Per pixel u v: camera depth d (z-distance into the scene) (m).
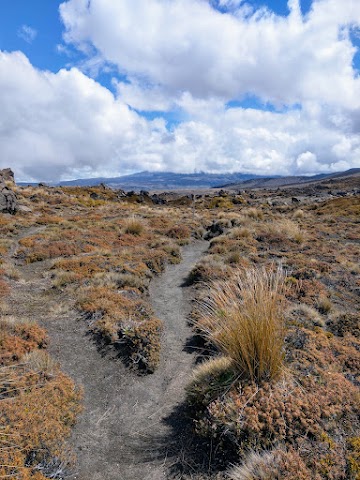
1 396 4.53
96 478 3.71
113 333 6.59
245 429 3.82
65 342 6.54
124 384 5.55
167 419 4.68
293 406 3.98
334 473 3.26
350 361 5.36
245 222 20.92
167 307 8.95
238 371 4.64
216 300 5.32
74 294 8.66
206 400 4.42
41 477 3.40
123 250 13.78
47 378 5.18
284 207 38.94
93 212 26.31
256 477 3.23
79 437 4.32
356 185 151.25
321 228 20.58
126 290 9.07
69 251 12.95
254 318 4.51
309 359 5.13
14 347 5.79
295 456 3.39
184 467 3.77
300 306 7.54
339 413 3.99
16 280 9.77
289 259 12.20
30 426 3.93
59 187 48.78
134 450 4.12
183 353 6.51
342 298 8.95
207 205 46.06
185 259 14.59
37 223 18.70
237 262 11.84
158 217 24.67
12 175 41.06
